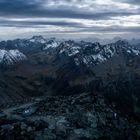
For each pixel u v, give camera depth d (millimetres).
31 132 86312
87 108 110000
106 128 99500
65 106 112688
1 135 85000
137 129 111625
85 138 88812
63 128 91125
